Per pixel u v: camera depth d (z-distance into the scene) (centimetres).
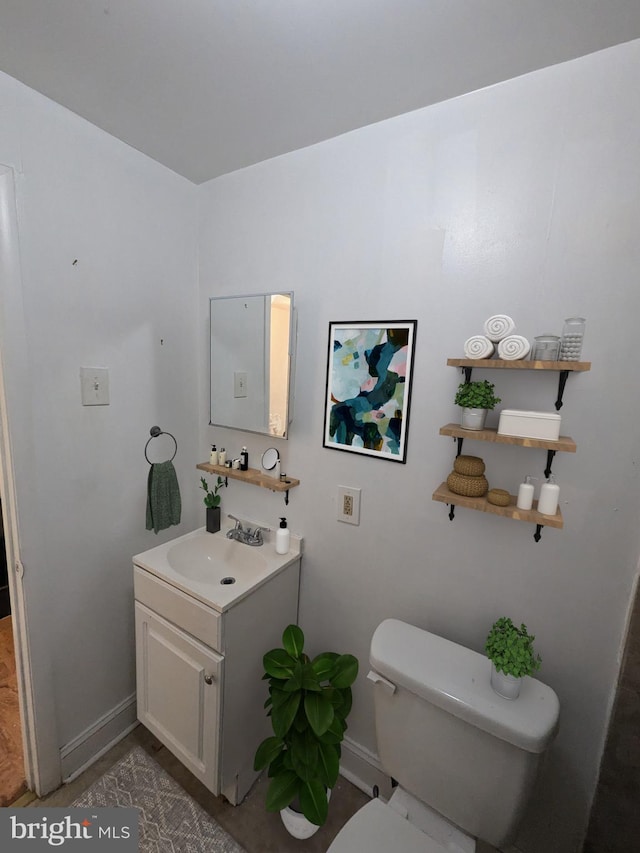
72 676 141
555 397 103
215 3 81
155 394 160
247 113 119
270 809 113
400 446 126
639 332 92
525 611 112
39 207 117
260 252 151
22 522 121
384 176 121
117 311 142
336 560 145
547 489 97
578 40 88
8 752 152
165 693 139
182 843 126
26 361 117
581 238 96
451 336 115
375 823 98
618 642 101
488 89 104
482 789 96
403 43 90
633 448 95
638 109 89
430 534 125
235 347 158
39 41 93
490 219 107
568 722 109
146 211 148
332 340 136
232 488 173
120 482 150
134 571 144
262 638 138
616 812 104
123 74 104
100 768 147
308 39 90
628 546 98
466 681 102
